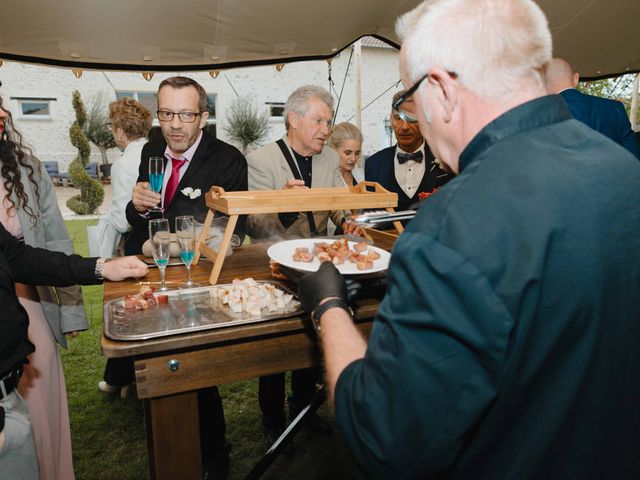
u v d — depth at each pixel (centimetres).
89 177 1053
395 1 351
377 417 60
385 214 117
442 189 64
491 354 55
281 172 240
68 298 175
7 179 158
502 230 56
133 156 242
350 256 140
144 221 211
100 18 330
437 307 56
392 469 61
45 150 1212
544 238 56
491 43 63
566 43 452
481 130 65
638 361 66
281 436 165
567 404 60
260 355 113
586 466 64
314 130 233
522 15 64
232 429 238
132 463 213
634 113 786
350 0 344
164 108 204
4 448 113
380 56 1301
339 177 268
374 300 129
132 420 248
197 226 184
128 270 145
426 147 282
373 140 1329
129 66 418
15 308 112
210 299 129
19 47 365
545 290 57
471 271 55
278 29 375
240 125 1257
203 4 329
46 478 158
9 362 112
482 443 63
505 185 59
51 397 162
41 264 141
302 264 135
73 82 1198
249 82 1269
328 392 74
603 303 59
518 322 56
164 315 116
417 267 58
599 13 391
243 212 141
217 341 107
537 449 62
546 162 61
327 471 204
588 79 572
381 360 60
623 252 60
